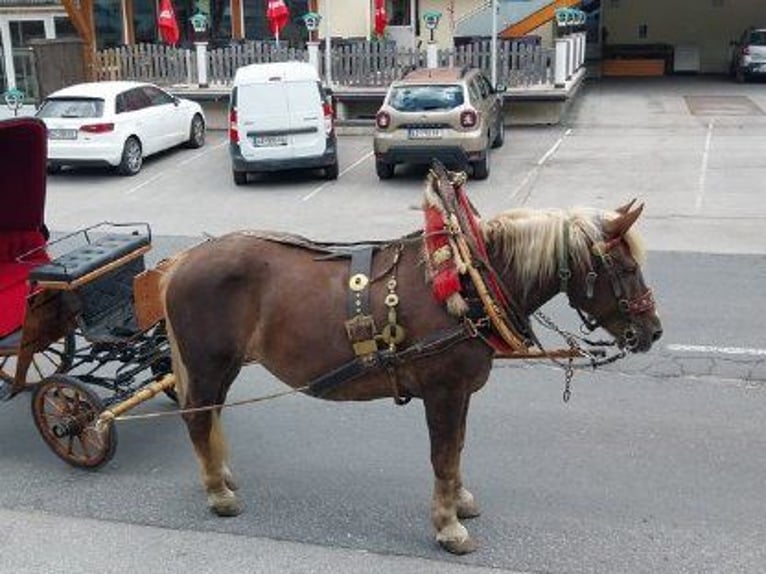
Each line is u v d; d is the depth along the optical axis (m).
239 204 16.33
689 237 13.13
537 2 25.78
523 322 5.47
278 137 17.47
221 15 27.66
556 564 5.59
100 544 5.98
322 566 5.66
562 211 5.45
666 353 8.91
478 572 5.54
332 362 5.68
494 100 19.58
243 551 5.85
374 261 5.69
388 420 7.64
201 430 6.10
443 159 17.06
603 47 32.78
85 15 24.36
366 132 22.75
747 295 10.59
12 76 27.48
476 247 5.35
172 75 24.72
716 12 32.56
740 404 7.78
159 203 16.58
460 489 6.07
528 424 7.48
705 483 6.48
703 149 19.19
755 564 5.53
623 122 22.91
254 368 8.91
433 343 5.38
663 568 5.52
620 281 5.25
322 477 6.73
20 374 6.99
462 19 26.45
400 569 5.60
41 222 7.83
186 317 5.92
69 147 18.47
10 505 6.47
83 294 7.10
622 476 6.61
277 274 5.80
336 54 23.59
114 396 6.99
